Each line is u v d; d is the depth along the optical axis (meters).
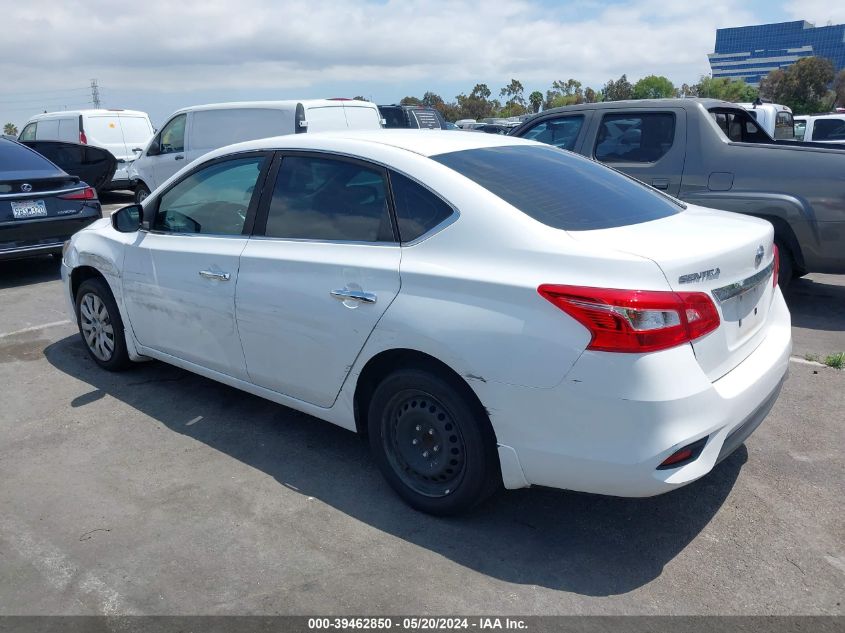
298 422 4.24
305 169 3.59
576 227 2.92
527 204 3.01
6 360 5.33
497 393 2.77
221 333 3.89
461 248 2.95
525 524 3.18
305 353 3.47
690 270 2.64
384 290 3.08
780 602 2.67
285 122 10.07
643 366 2.52
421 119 17.55
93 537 3.11
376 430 3.31
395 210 3.20
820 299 6.78
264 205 3.71
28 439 4.05
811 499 3.35
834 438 3.95
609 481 2.63
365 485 3.53
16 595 2.75
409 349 3.03
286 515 3.27
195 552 3.00
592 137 6.86
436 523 3.19
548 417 2.69
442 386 2.96
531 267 2.75
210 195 4.02
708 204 6.14
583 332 2.58
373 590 2.75
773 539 3.05
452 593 2.73
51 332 6.02
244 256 3.69
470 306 2.82
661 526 3.15
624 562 2.91
